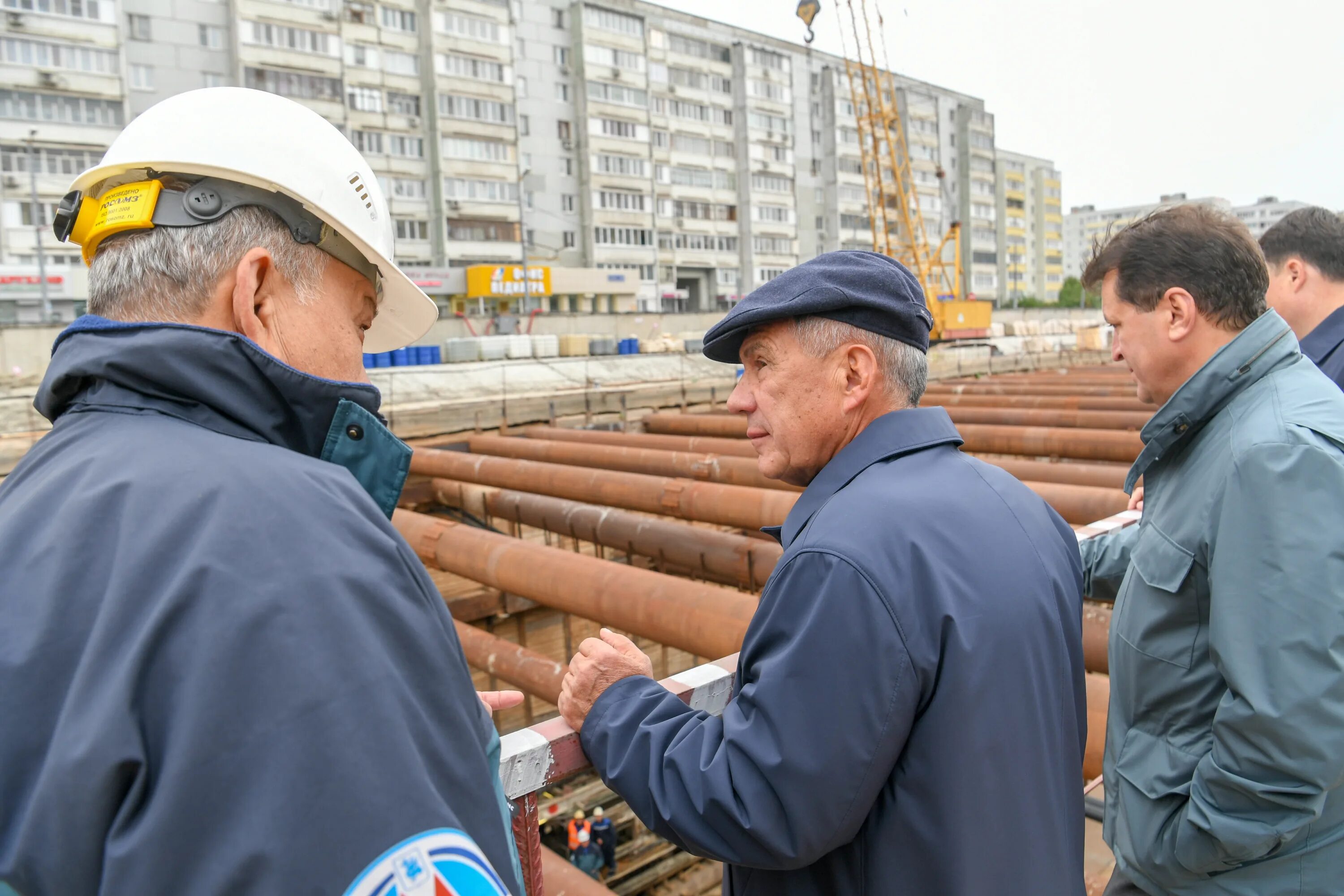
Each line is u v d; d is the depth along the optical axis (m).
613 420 19.05
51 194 33.81
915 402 1.21
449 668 0.72
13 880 0.58
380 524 0.75
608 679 1.16
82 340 0.79
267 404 0.81
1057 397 16.56
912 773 0.95
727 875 1.19
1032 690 1.00
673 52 54.19
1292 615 1.10
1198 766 1.24
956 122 73.75
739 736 0.96
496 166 45.31
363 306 1.03
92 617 0.63
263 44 37.66
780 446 1.21
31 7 32.81
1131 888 1.52
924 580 0.95
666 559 7.33
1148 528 1.42
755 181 58.00
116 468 0.70
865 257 1.16
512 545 6.32
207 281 0.85
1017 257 85.94
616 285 45.41
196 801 0.57
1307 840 1.23
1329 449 1.15
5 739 0.60
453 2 43.12
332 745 0.59
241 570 0.63
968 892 0.94
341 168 0.95
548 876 2.38
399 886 0.59
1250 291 1.33
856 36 36.59
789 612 0.98
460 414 17.16
